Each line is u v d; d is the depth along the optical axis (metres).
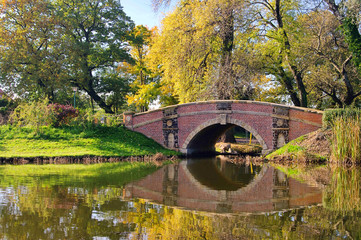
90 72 38.78
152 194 9.47
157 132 24.58
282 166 16.69
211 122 22.52
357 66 21.20
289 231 6.17
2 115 33.06
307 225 6.54
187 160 20.66
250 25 25.50
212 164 18.09
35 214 7.18
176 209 7.76
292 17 25.12
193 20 25.59
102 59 37.22
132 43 37.00
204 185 11.09
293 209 7.80
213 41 25.20
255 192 9.87
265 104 21.08
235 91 24.30
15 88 32.75
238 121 21.83
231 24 24.55
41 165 16.83
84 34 39.03
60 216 7.06
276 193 9.72
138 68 36.81
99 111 26.11
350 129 15.99
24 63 33.06
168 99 32.72
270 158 19.28
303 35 25.19
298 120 20.12
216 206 8.09
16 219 6.80
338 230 6.23
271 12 25.27
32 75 31.95
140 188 10.36
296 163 17.64
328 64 26.83
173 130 23.95
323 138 18.23
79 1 36.41
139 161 19.48
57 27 34.12
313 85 27.27
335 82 26.42
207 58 26.31
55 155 18.83
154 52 28.88
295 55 23.95
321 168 15.35
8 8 32.28
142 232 6.09
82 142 22.30
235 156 23.36
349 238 5.79
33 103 23.91
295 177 12.81
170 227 6.38
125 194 9.40
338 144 16.16
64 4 36.91
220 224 6.60
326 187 10.64
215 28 24.75
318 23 24.97
